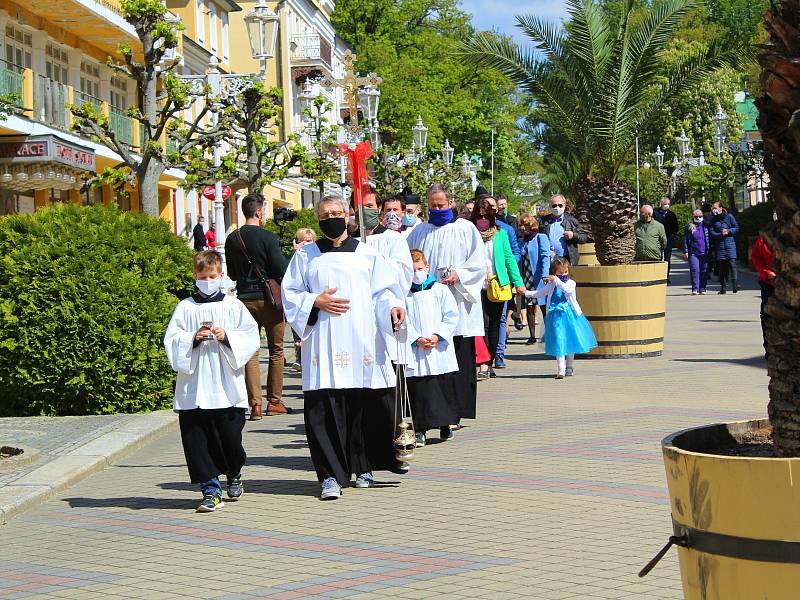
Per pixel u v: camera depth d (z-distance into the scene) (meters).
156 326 14.16
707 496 4.48
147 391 14.24
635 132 24.42
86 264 14.06
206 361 9.21
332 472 9.34
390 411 9.56
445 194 12.52
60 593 7.03
